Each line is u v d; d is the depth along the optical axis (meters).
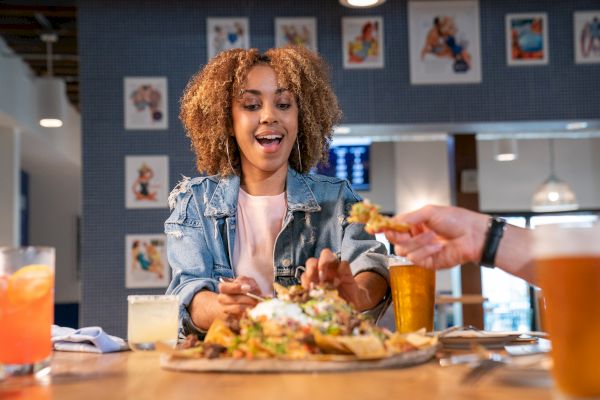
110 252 5.09
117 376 1.09
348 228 1.91
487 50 5.28
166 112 5.16
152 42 5.19
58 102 6.77
